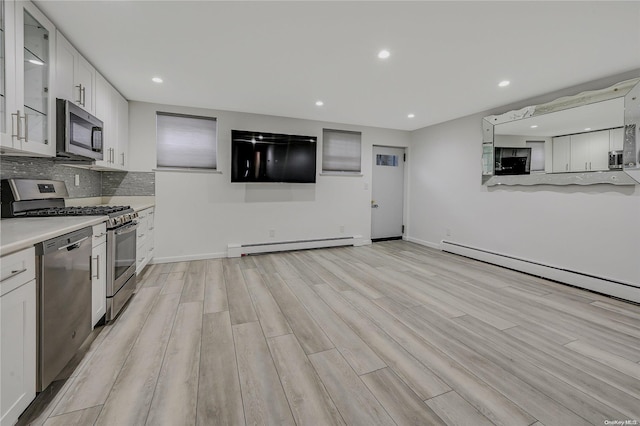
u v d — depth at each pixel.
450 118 4.74
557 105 3.38
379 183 5.75
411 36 2.28
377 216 5.76
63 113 2.13
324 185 5.07
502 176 4.02
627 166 2.83
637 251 2.82
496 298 2.88
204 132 4.23
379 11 1.97
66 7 1.92
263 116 4.54
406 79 3.11
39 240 1.34
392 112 4.39
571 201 3.31
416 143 5.63
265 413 1.38
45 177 2.51
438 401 1.47
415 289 3.12
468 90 3.42
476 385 1.60
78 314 1.73
